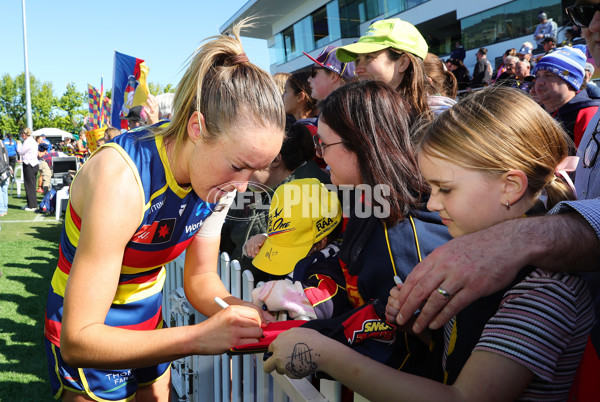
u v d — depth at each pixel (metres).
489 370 0.79
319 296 1.39
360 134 1.32
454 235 1.01
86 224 1.15
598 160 1.56
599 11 1.43
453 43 17.09
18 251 7.33
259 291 1.50
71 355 1.16
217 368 2.28
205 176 1.23
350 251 1.36
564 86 3.13
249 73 1.18
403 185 1.29
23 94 47.97
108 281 1.17
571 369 0.87
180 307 2.38
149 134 1.29
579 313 0.84
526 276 0.90
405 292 0.92
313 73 3.11
